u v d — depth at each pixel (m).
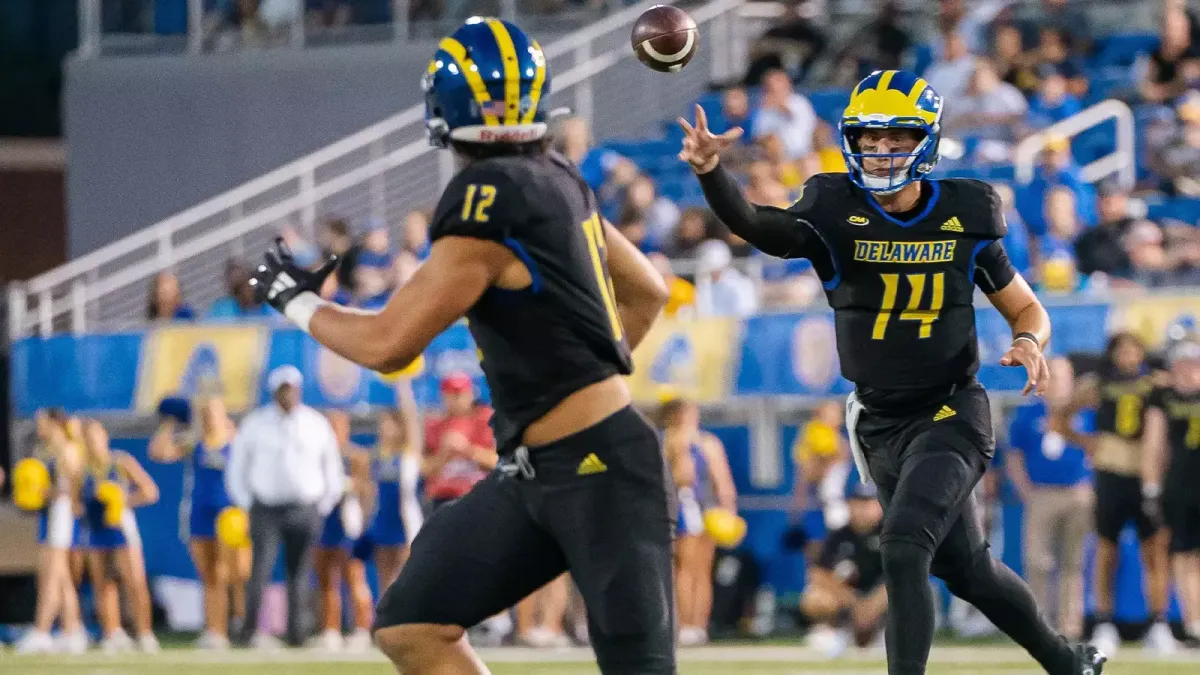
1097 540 41.16
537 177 16.05
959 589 21.14
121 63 72.88
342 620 50.41
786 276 50.69
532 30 67.62
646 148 61.38
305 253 59.03
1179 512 40.66
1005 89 56.25
